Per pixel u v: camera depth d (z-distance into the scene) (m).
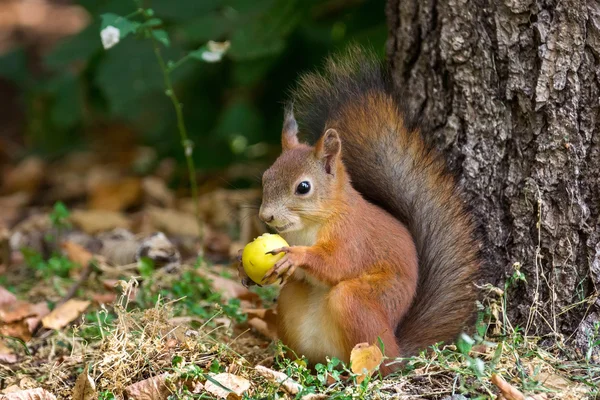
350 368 7.68
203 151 16.64
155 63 14.48
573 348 8.41
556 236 8.61
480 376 7.31
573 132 8.46
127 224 14.66
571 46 8.41
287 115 9.09
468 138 9.12
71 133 19.89
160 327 8.46
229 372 7.91
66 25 26.36
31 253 12.09
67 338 9.47
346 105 9.23
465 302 8.59
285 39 14.34
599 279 8.49
